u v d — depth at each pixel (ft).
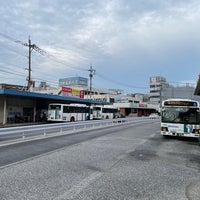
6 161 30.30
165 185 22.03
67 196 18.57
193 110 56.85
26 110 126.31
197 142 55.47
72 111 129.59
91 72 204.54
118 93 359.66
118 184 21.90
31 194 18.81
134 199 18.31
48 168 26.91
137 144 47.96
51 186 20.84
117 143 48.57
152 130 82.79
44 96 122.93
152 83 341.41
